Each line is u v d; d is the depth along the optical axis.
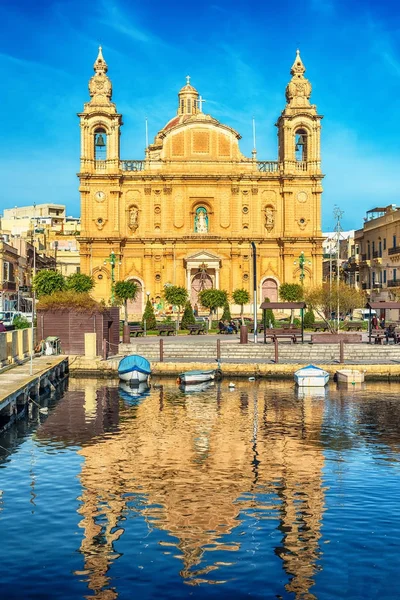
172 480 26.86
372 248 112.50
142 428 36.97
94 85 107.25
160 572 18.67
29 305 111.56
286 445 33.03
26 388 41.25
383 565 19.02
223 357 63.50
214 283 108.25
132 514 22.98
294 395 48.19
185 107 136.38
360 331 84.19
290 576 18.44
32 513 23.00
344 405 44.06
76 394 48.66
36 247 134.50
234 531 21.48
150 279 107.81
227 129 109.25
